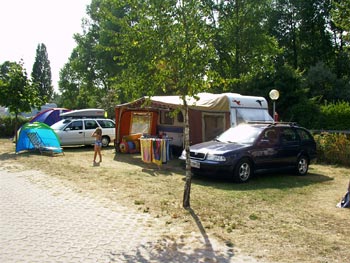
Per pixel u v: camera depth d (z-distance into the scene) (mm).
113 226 6027
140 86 7066
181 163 13703
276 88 29156
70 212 6809
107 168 12258
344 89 35188
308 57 41781
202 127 13805
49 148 15805
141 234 5660
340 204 7559
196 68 6809
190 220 6395
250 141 10438
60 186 9117
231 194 8438
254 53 34312
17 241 5297
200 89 7000
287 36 42656
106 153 17000
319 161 14508
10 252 4879
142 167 12688
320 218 6652
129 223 6195
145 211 6910
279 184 9852
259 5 33562
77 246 5129
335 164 14000
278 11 41844
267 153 10477
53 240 5352
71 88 56750
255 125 11234
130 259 4699
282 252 5004
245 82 30656
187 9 6781
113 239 5426
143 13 6828
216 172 9656
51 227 5941
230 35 30594
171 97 15102
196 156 10094
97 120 19719
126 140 17203
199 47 6945
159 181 9961
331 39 41000
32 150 16938
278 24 42562
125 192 8508
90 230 5816
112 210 6973
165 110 17172
